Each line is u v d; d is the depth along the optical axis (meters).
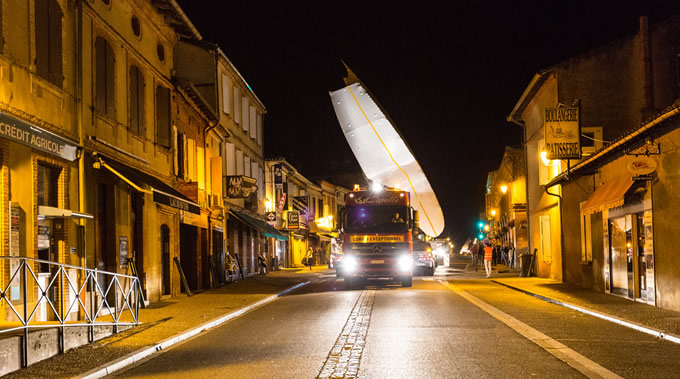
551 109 21.78
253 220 35.91
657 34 25.70
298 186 55.03
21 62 11.79
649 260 15.88
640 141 15.75
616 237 18.70
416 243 35.09
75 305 13.79
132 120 18.25
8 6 11.33
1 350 8.27
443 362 8.91
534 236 31.28
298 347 10.41
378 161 18.66
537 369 8.36
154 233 19.86
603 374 8.00
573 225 23.50
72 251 13.82
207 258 26.73
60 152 13.17
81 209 14.25
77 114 14.31
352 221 24.48
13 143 11.45
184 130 23.89
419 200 20.58
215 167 28.23
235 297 20.94
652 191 15.38
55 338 9.80
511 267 44.03
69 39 14.08
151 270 19.39
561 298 18.09
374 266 24.25
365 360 9.13
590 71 25.98
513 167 45.00
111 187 16.48
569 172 21.97
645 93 25.48
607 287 19.48
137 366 9.23
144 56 19.36
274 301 20.02
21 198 11.70
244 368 8.75
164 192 16.25
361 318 14.20
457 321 13.49
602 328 12.29
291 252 53.81
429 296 20.06
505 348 10.02
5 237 11.02
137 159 18.23
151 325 13.47
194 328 12.89
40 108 12.52
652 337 11.09
